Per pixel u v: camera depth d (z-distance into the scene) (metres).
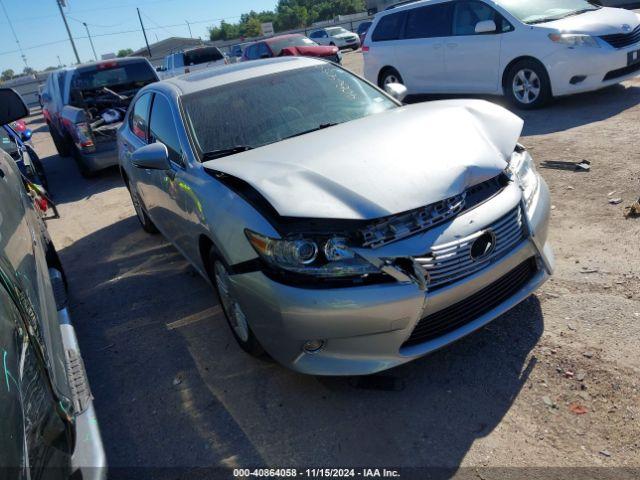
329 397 2.89
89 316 4.32
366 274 2.49
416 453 2.46
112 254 5.59
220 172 3.13
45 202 5.84
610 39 7.22
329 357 2.64
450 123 3.19
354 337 2.55
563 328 3.10
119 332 3.98
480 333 3.19
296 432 2.70
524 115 7.71
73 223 6.95
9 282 1.67
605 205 4.47
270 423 2.79
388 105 4.09
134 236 6.00
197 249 3.47
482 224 2.66
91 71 9.65
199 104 3.87
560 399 2.62
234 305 3.20
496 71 8.16
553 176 5.26
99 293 4.71
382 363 2.62
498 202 2.77
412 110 3.67
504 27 7.94
